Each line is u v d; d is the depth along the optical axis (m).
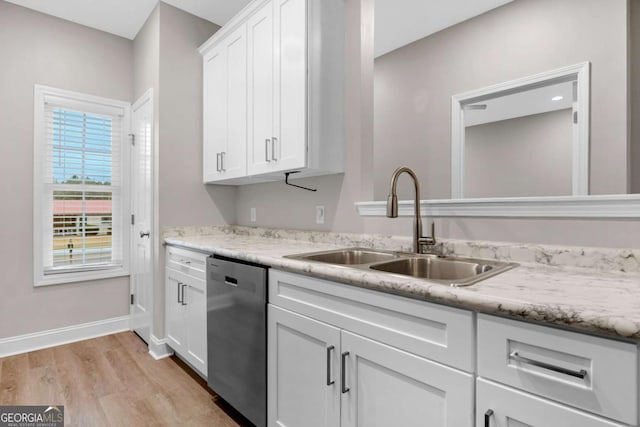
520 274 1.06
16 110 2.47
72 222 2.74
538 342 0.73
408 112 1.72
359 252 1.72
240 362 1.60
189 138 2.58
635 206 1.05
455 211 1.46
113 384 2.03
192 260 2.07
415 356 0.95
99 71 2.83
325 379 1.21
